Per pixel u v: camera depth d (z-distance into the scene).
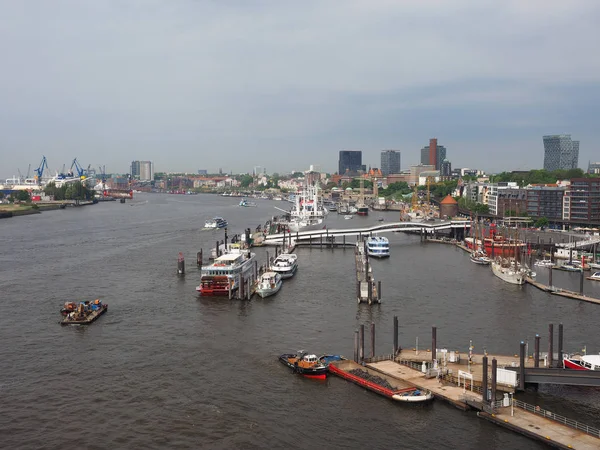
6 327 166.75
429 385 121.06
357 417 110.69
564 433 100.25
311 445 101.38
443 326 171.25
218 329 167.12
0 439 102.94
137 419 110.38
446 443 100.69
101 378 129.50
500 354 143.12
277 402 117.44
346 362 135.50
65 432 105.56
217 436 104.25
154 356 143.75
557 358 136.50
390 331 166.00
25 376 130.50
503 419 105.62
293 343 154.75
